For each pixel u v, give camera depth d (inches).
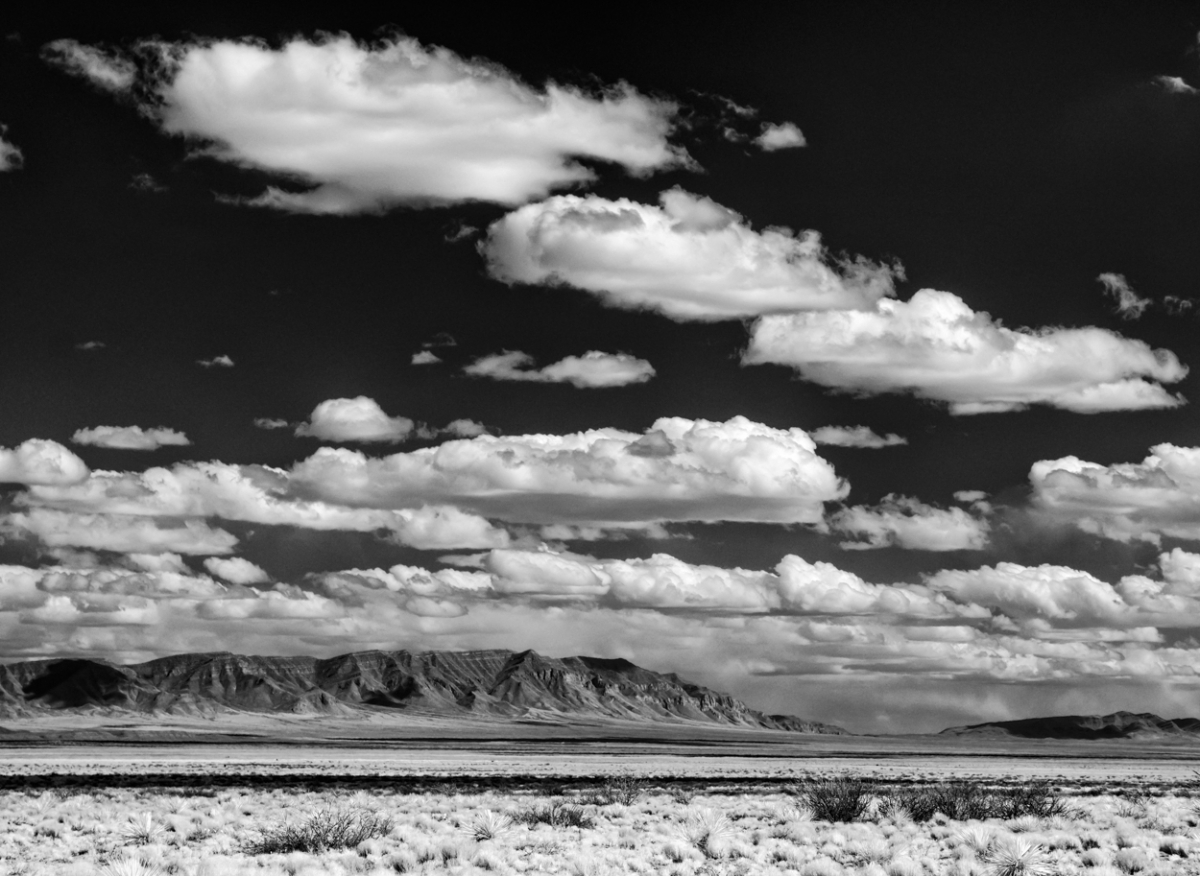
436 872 1104.2
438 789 2881.4
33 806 2091.5
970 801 1883.6
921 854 1304.1
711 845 1323.8
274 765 4982.8
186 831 1571.1
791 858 1298.0
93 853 1342.3
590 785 3196.4
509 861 1186.6
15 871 1164.5
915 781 3408.0
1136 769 6013.8
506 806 2121.1
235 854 1326.3
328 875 1069.1
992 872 1155.9
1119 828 1558.8
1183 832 1611.7
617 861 1192.2
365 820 1465.3
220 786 3031.5
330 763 5300.2
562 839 1454.2
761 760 7593.5
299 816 1788.9
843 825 1638.8
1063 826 1667.1
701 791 2938.0
